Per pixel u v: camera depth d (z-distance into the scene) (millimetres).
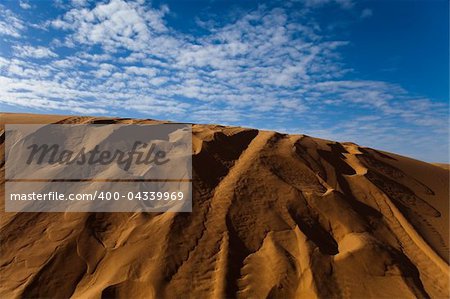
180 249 6004
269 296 5406
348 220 7145
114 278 5508
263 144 9250
